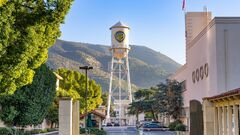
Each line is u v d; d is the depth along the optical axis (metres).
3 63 21.25
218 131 26.30
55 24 22.86
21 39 21.36
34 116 43.91
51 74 48.19
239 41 42.41
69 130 24.88
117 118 138.75
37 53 23.34
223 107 25.88
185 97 67.06
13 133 38.59
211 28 44.53
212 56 44.16
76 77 90.69
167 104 71.69
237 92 20.92
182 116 70.06
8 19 20.19
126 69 120.88
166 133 57.69
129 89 122.38
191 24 61.72
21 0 21.44
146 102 108.62
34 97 42.88
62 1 22.30
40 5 22.28
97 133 48.47
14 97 41.28
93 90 95.00
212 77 44.28
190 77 59.19
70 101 25.16
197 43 53.09
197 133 17.69
